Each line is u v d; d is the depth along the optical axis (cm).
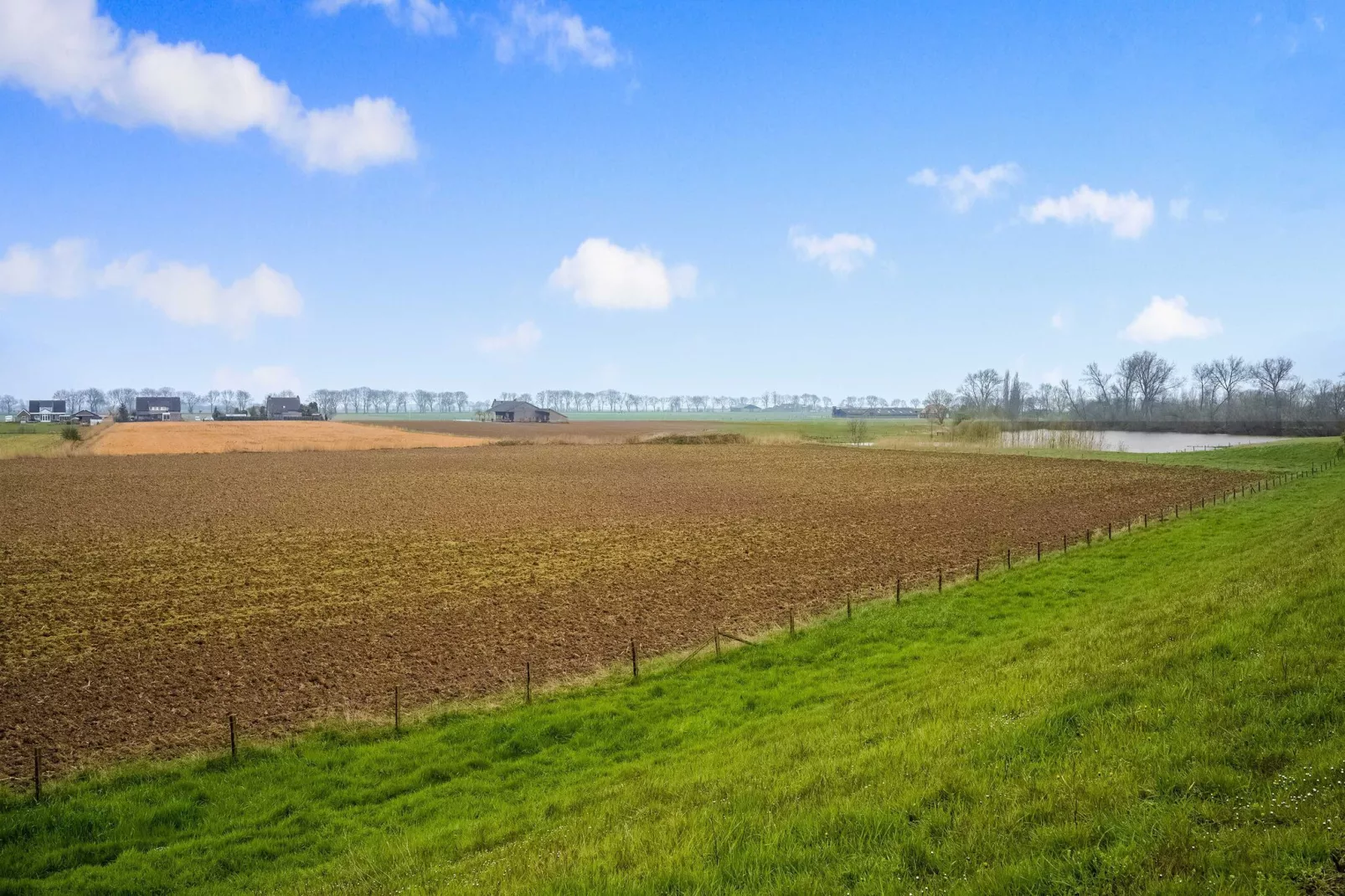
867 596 2897
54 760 1653
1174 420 16850
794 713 1717
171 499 5722
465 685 2080
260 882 1227
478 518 4772
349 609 2769
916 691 1656
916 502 5438
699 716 1817
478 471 7950
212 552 3750
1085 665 1447
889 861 822
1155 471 7419
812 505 5347
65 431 11844
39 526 4500
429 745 1728
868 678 1970
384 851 1259
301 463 8794
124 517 4856
